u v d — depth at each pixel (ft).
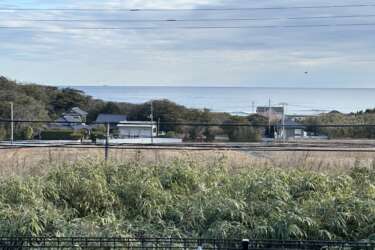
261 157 49.52
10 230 25.09
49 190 30.55
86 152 49.62
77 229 25.72
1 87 209.05
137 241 24.03
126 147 48.83
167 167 35.68
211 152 50.72
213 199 29.35
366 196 30.19
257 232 25.99
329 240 25.16
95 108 235.81
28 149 63.31
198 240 23.29
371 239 25.48
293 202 29.40
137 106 221.05
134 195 30.86
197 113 190.19
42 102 213.87
